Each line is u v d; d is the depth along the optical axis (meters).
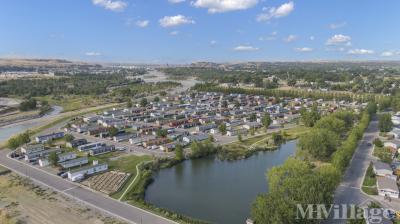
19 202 122.81
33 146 194.62
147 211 115.94
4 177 149.75
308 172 117.25
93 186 138.62
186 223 107.81
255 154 193.62
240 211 121.31
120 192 132.88
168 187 145.00
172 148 195.00
